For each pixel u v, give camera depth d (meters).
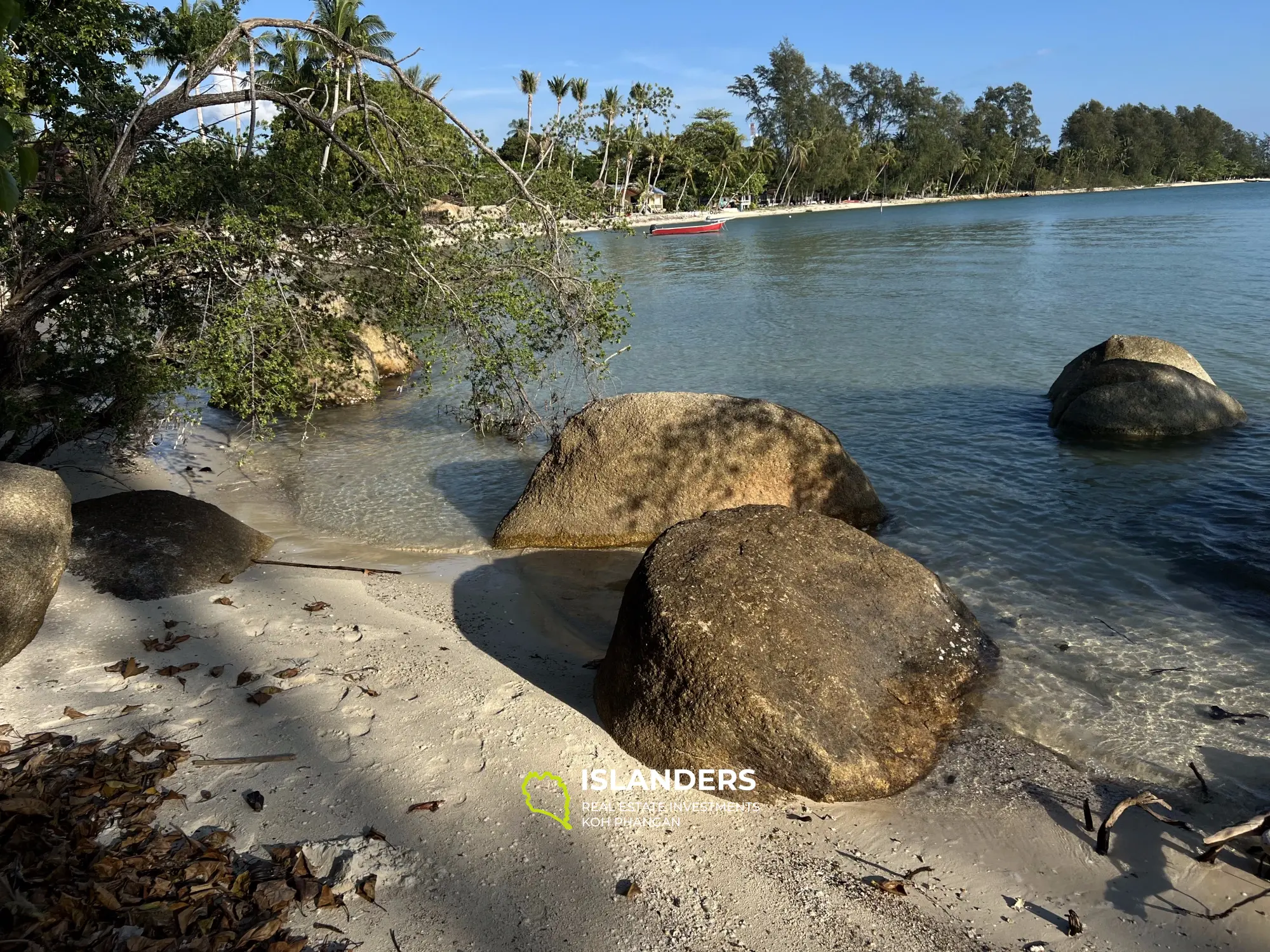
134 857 3.67
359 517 9.36
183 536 7.30
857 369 16.42
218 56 8.33
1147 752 4.96
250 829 3.95
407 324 9.55
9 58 8.45
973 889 3.88
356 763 4.49
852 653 4.77
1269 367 14.74
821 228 71.12
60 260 8.23
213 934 3.29
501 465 11.19
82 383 8.72
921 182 125.06
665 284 32.84
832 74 121.38
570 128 9.85
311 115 9.03
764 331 21.12
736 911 3.68
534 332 10.18
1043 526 8.60
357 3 34.44
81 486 9.96
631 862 3.91
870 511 8.84
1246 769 4.78
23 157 2.13
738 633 4.57
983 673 5.60
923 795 4.54
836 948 3.51
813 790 4.41
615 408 8.71
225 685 5.25
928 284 29.56
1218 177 171.00
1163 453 10.70
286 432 13.08
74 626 5.98
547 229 9.69
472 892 3.66
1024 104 141.88
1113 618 6.65
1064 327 19.70
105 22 8.93
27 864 3.57
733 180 95.38
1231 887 3.88
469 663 5.73
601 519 8.46
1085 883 3.93
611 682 4.98
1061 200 121.06
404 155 9.67
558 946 3.43
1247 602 6.82
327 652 5.77
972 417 12.83
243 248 8.14
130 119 8.46
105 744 4.56
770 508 5.52
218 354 8.15
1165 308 21.34
